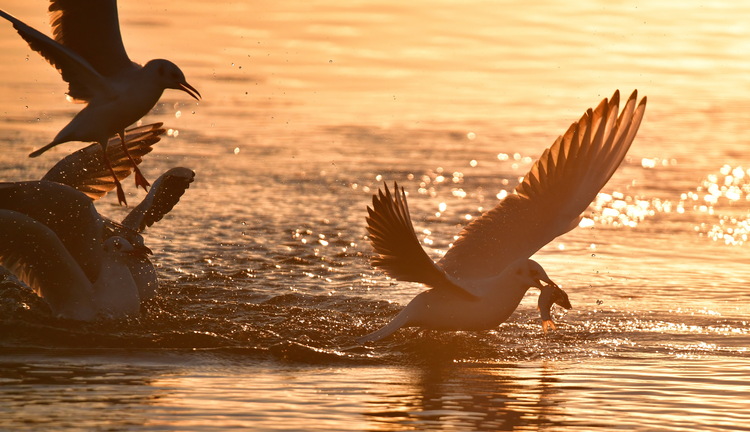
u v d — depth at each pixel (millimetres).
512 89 29625
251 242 15391
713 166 21875
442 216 17438
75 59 11133
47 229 10578
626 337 10867
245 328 10938
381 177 20391
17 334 10359
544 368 9578
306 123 25406
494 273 10391
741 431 7496
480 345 10445
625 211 18297
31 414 7562
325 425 7449
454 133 24812
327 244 15430
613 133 10312
